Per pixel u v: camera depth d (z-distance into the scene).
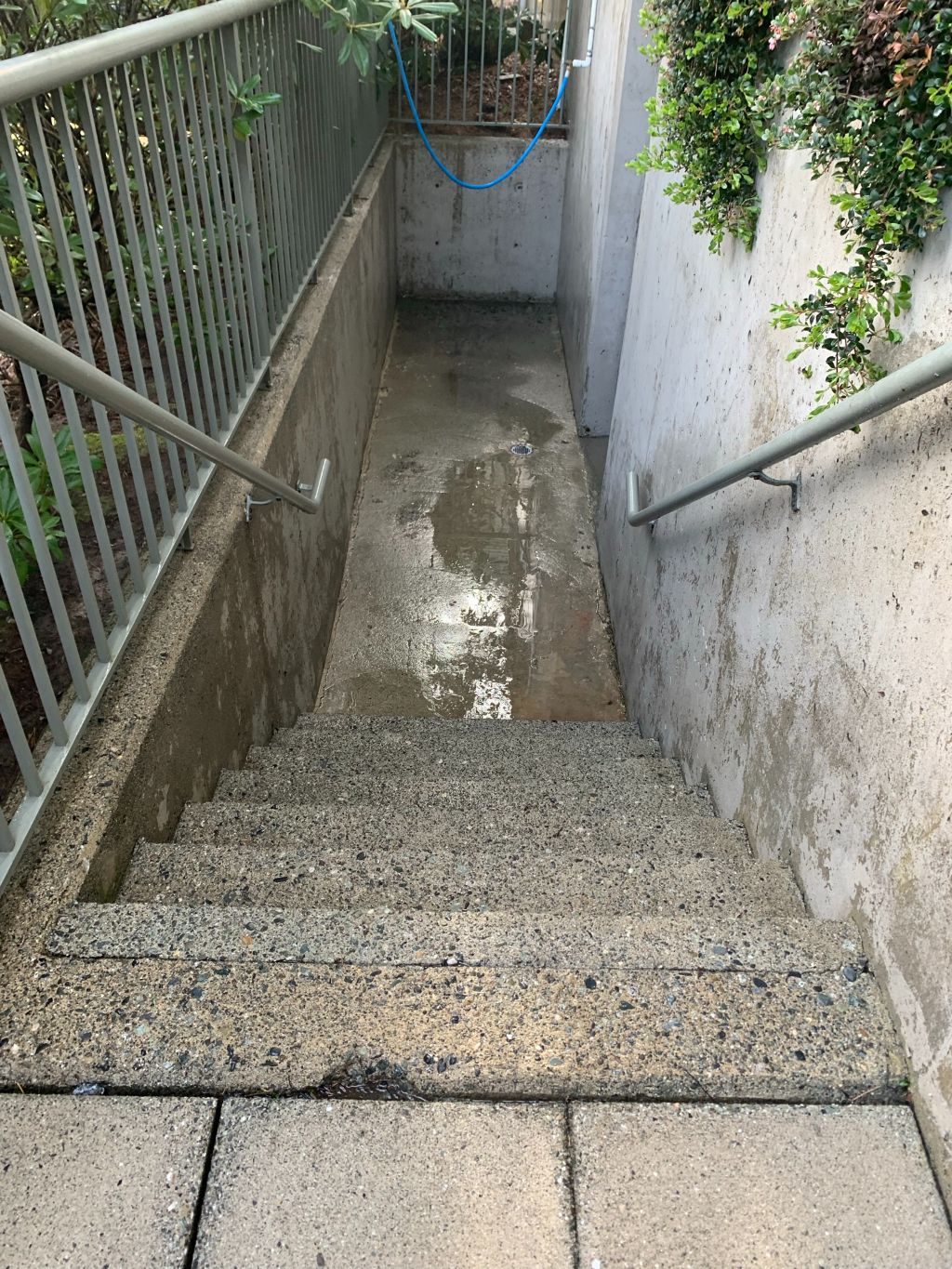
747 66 2.20
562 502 5.75
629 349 4.40
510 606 4.89
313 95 3.89
